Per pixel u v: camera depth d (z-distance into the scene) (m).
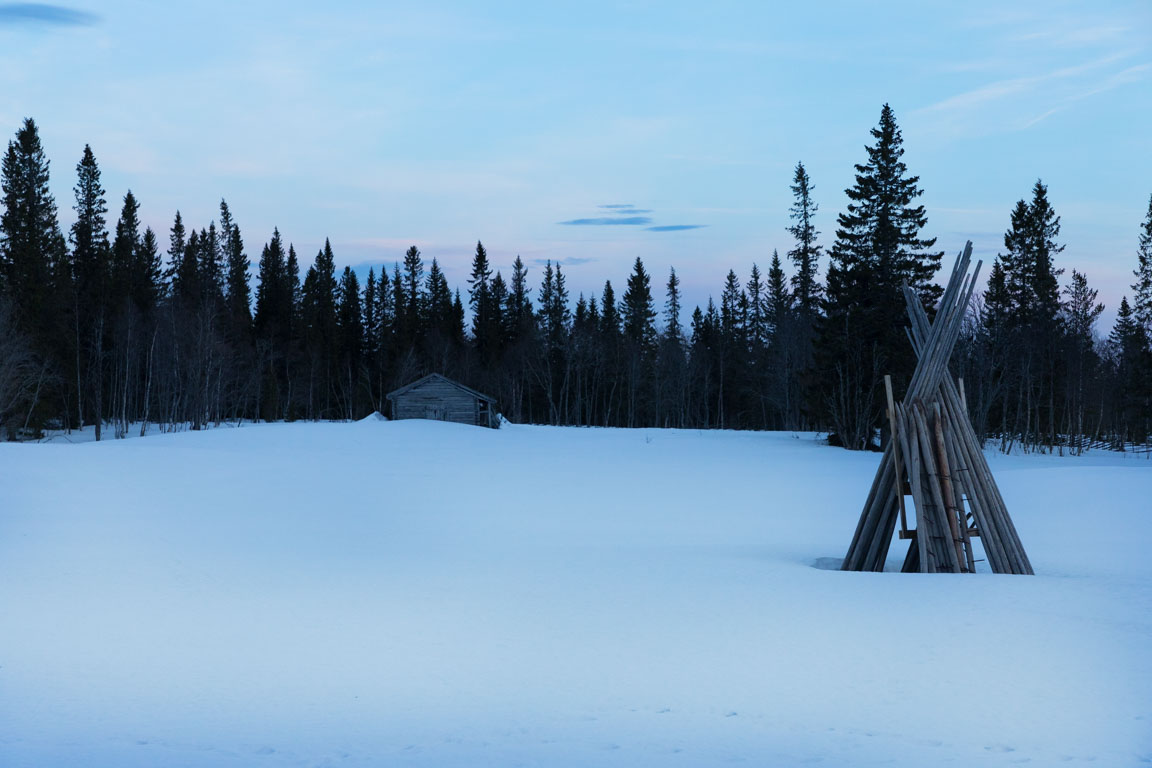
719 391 103.56
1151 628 9.41
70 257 83.00
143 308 87.75
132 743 6.34
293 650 9.08
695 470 39.22
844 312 58.91
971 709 6.87
